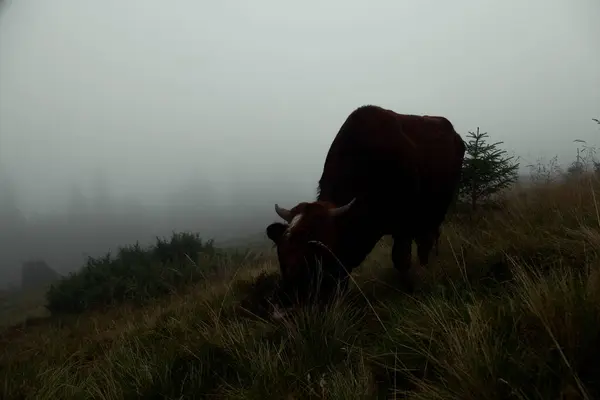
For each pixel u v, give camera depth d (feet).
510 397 6.59
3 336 32.30
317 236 12.18
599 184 18.94
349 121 16.49
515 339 7.73
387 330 10.50
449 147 20.48
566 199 16.80
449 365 7.79
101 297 36.19
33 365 16.42
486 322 8.22
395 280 16.98
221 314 16.70
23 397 13.44
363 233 15.12
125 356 14.02
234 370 11.25
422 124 19.77
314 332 11.05
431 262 18.04
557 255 11.42
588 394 5.99
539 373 6.56
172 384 11.14
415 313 10.71
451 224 22.90
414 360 9.04
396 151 16.08
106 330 24.14
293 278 11.69
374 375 9.32
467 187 25.44
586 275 8.93
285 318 11.80
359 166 15.46
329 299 12.51
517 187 28.25
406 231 17.06
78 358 18.83
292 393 9.29
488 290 10.84
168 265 38.60
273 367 10.21
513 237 13.80
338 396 8.40
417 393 7.69
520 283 10.11
